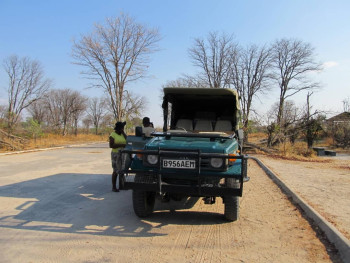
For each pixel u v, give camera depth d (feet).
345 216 19.81
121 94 112.88
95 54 107.45
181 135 20.03
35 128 98.53
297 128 83.92
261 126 87.86
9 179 33.42
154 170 17.93
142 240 16.24
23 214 20.40
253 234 17.35
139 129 23.86
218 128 24.70
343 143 99.55
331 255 14.58
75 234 16.90
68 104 192.24
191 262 13.73
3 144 71.41
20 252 14.40
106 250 14.83
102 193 27.35
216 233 17.48
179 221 19.62
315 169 45.96
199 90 23.93
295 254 14.67
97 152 73.56
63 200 24.45
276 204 24.25
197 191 17.34
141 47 110.32
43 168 42.75
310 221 19.67
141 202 19.45
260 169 45.55
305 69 114.52
